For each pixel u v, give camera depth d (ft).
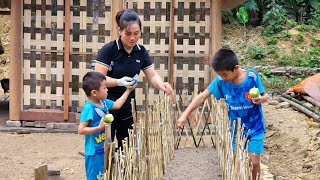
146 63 20.06
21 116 33.40
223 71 18.75
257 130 19.67
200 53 33.06
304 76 48.83
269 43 56.49
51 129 33.04
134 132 16.94
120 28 18.57
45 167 20.52
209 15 32.91
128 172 15.72
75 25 32.99
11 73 33.14
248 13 63.72
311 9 62.85
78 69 33.17
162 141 23.41
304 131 31.27
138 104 33.12
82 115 17.80
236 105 19.52
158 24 33.04
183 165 25.41
